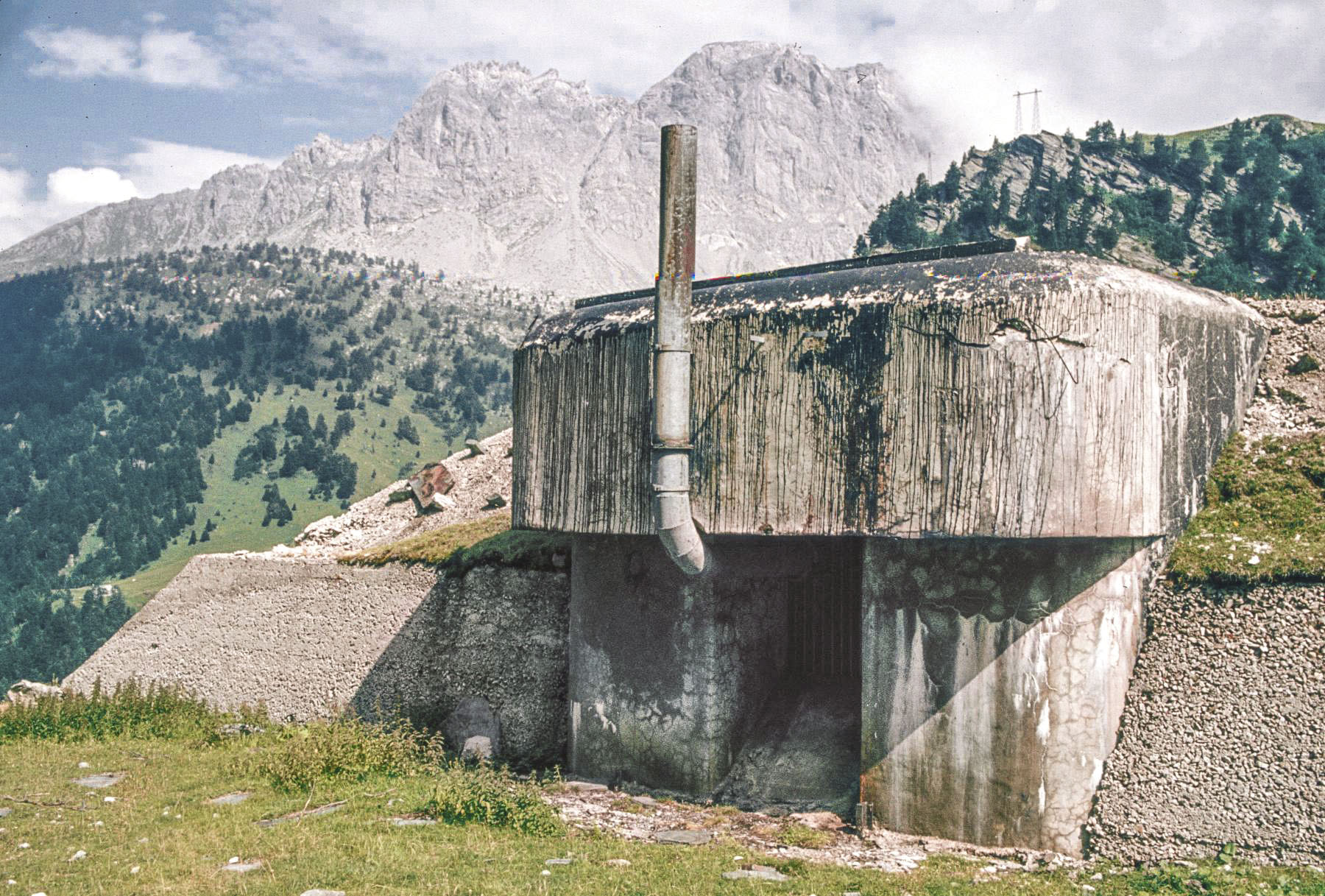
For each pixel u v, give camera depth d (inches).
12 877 420.5
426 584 789.2
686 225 548.7
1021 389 471.2
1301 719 449.4
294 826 492.1
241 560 914.1
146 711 806.5
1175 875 427.5
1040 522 465.4
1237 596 486.6
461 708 734.5
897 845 489.7
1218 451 562.9
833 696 611.5
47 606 6565.0
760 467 535.2
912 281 509.0
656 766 602.5
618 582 632.4
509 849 458.9
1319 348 621.9
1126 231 5807.1
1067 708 482.0
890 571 521.3
